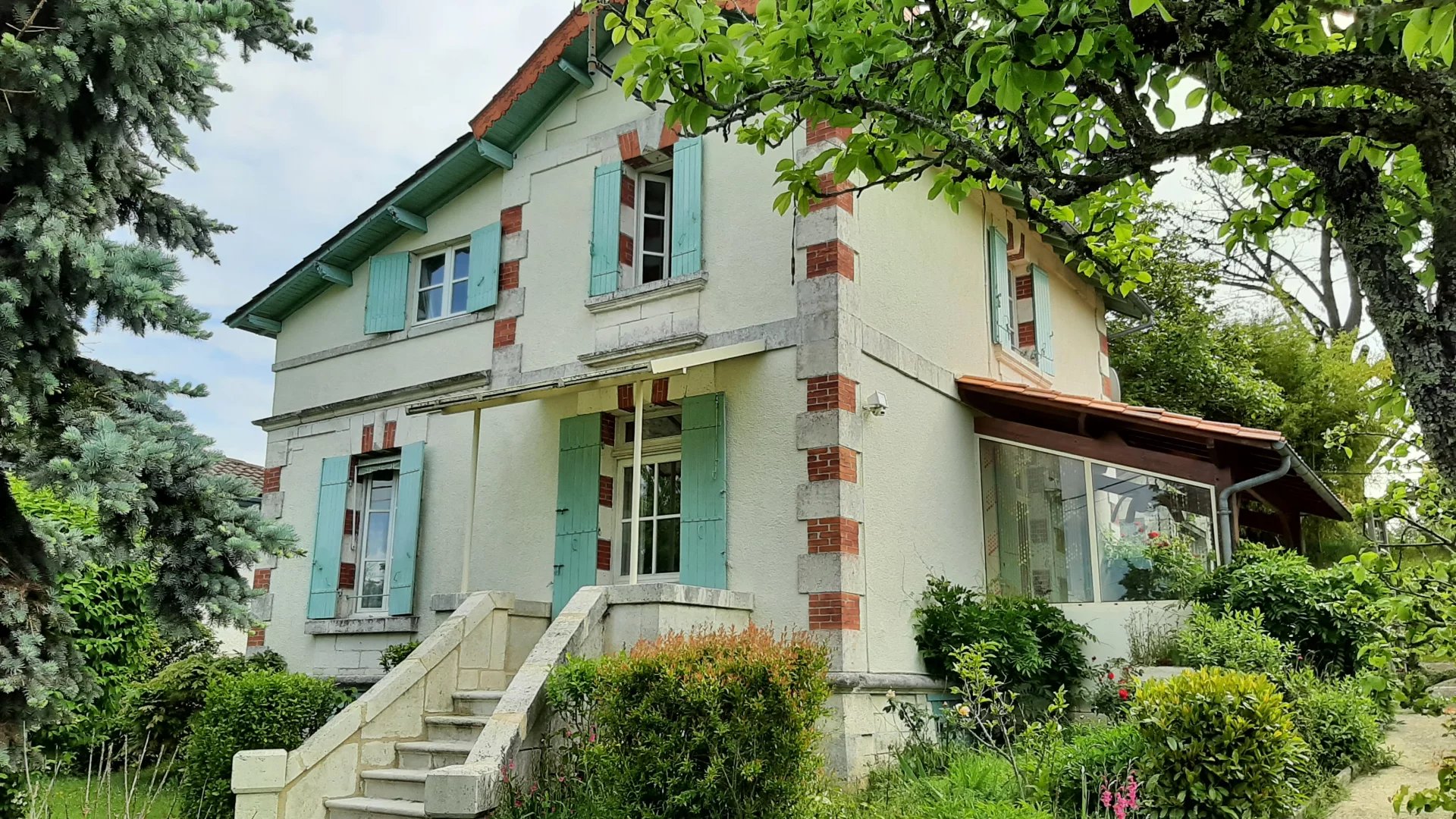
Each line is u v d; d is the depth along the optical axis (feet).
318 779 23.45
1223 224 17.99
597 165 33.96
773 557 27.68
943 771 25.18
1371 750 24.48
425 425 36.70
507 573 32.91
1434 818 20.17
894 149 17.35
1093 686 30.07
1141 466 32.24
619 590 25.77
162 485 19.36
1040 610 30.73
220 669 33.78
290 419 40.81
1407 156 14.29
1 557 18.99
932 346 33.73
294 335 42.27
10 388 18.35
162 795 28.17
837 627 26.12
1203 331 62.03
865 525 27.99
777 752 19.61
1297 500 39.22
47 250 18.76
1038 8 12.67
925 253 34.37
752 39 16.65
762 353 29.17
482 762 20.70
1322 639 28.71
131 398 20.26
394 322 38.55
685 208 31.55
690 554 29.04
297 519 39.37
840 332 28.12
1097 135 16.42
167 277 20.02
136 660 35.58
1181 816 19.54
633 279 32.96
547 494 32.63
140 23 19.69
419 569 35.42
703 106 16.65
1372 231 11.03
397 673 26.00
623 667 20.27
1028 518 33.94
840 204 29.12
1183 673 21.72
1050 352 42.91
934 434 32.76
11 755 19.29
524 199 35.68
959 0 15.67
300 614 37.99
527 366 34.09
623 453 32.30
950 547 32.45
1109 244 19.86
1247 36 11.77
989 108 16.31
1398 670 15.99
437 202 38.73
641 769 19.43
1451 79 10.41
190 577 20.01
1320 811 20.94
